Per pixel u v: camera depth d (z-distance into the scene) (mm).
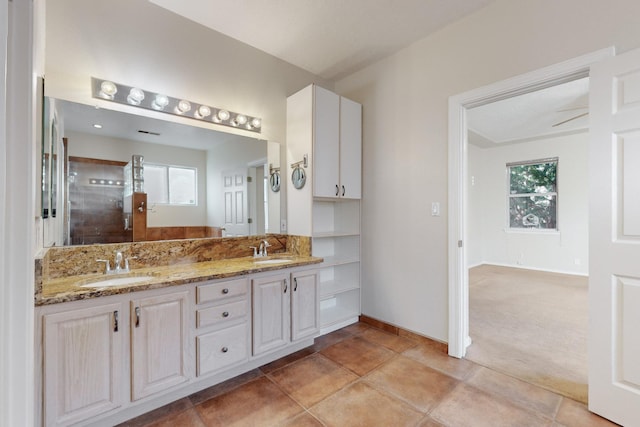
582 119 4594
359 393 1934
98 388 1538
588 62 1786
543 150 5770
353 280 3256
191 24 2383
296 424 1658
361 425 1645
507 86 2127
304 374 2162
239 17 2344
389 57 2920
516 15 2090
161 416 1721
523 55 2059
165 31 2254
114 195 2070
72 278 1836
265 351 2215
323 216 3354
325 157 2834
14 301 932
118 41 2062
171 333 1773
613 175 1626
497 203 6391
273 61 2918
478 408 1774
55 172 1847
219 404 1827
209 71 2492
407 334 2779
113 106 2066
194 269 2121
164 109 2266
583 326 3010
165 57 2260
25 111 957
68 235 1897
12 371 933
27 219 960
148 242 2195
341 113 2967
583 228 5355
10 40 925
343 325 3059
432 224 2596
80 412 1489
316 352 2506
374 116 3076
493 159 6441
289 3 2182
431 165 2598
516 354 2434
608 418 1639
